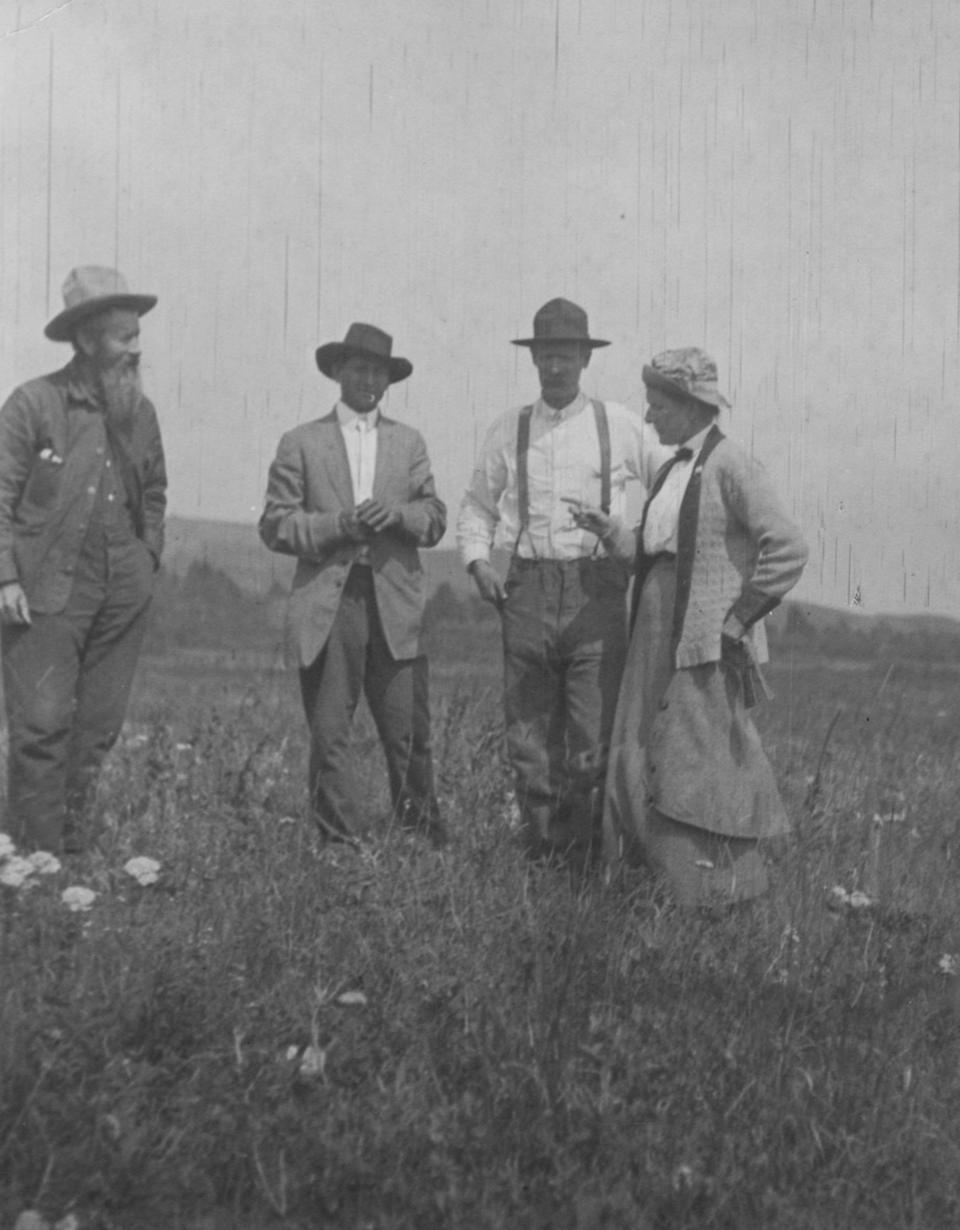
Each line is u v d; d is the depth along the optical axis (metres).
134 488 5.78
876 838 5.77
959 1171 3.68
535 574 5.84
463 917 4.68
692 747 5.21
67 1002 3.71
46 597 5.59
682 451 5.45
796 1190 3.50
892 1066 4.02
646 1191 3.40
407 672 6.08
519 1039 3.83
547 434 5.91
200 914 4.42
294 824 5.84
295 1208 3.27
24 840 5.51
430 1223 3.25
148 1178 3.24
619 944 4.51
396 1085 3.61
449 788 6.55
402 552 6.11
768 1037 4.04
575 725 5.76
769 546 5.13
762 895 5.20
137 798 6.04
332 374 6.24
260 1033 3.79
